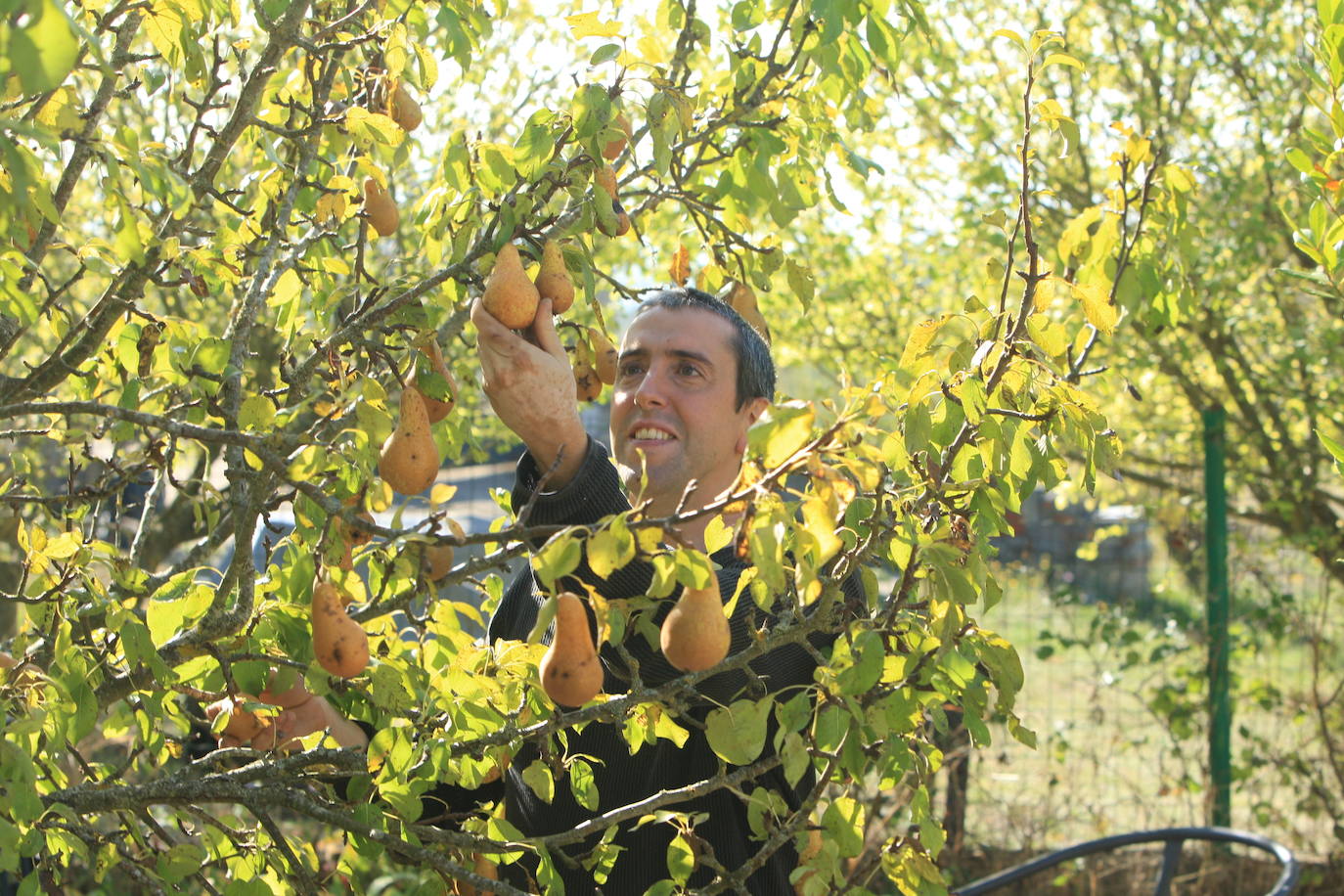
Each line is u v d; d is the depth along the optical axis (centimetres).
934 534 204
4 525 517
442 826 264
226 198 268
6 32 122
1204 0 672
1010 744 679
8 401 240
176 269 267
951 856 580
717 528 178
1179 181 292
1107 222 293
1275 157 647
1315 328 659
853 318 743
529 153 225
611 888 238
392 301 218
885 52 268
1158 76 671
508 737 207
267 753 237
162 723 259
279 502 205
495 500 284
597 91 222
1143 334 323
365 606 239
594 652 180
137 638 208
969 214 695
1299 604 635
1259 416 700
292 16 248
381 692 208
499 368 202
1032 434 218
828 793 446
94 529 264
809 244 733
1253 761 585
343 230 381
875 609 200
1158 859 590
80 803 218
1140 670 709
